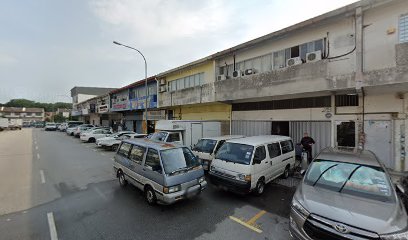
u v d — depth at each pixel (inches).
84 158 512.1
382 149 323.6
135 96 1024.9
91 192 275.7
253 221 201.5
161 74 756.6
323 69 327.3
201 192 259.1
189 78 670.5
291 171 350.9
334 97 374.6
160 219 204.2
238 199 254.5
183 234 178.5
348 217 137.0
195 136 466.9
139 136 646.5
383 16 299.0
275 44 436.5
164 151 242.4
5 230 183.8
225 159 275.0
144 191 248.4
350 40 331.0
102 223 196.4
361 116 342.6
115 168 311.3
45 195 265.0
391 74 265.0
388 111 319.0
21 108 3457.2
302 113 419.2
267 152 285.1
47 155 551.5
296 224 153.3
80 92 2372.0
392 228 127.7
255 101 504.1
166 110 816.9
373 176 172.7
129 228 187.8
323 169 189.8
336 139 372.8
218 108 601.6
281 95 394.9
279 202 246.1
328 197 158.9
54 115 3193.9
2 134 1359.5
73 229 186.1
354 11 309.6
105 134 879.7
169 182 217.6
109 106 1238.9
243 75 484.7
